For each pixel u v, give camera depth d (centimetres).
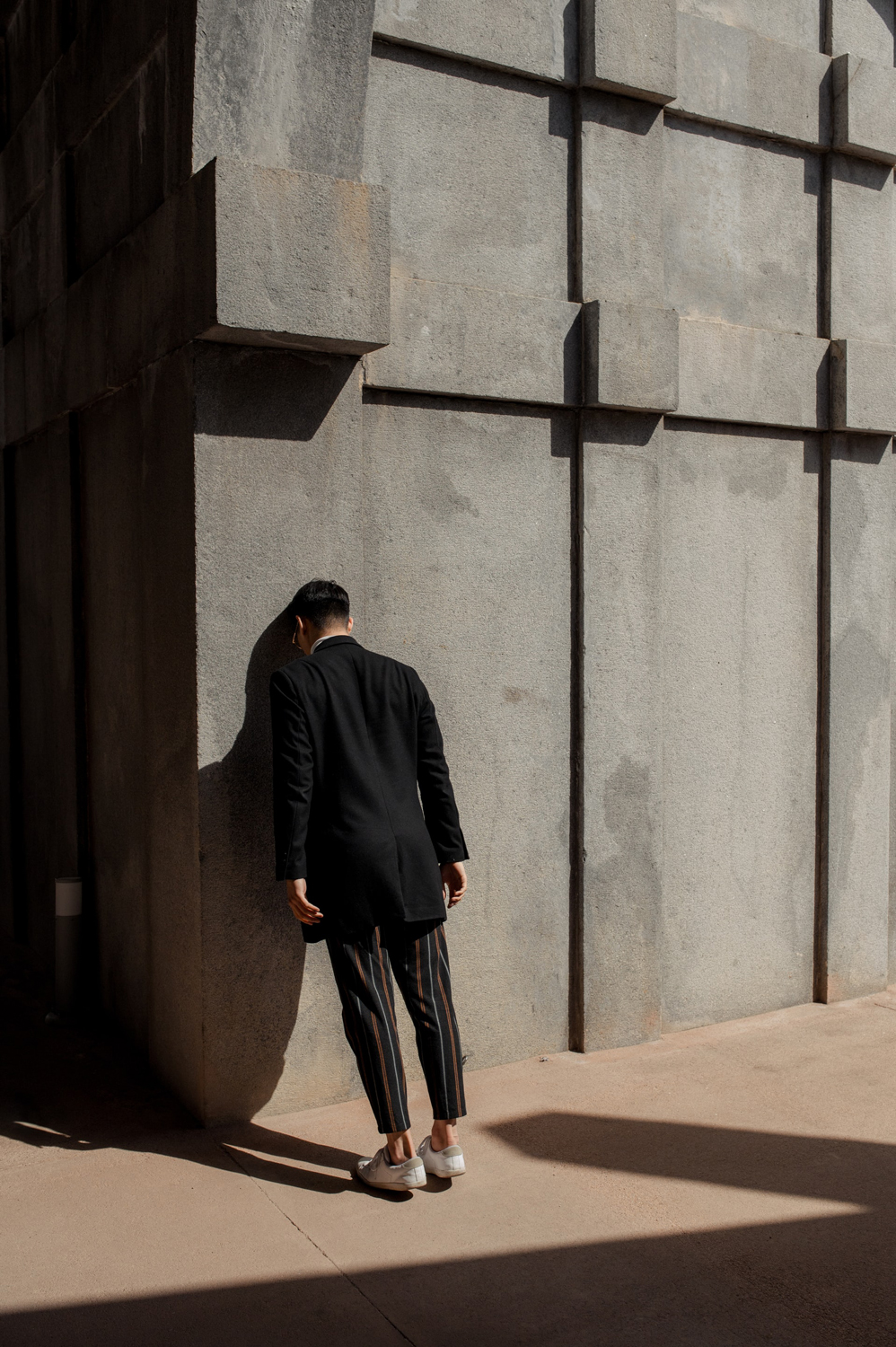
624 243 405
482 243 382
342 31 329
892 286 481
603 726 404
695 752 436
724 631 441
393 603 368
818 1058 405
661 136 412
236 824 331
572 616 403
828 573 463
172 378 333
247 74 317
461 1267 265
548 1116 352
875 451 473
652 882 418
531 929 398
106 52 386
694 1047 415
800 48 449
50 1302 249
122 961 407
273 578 335
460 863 323
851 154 462
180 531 332
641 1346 236
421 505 371
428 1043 306
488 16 375
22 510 518
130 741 388
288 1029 345
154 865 362
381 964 305
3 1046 401
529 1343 236
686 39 418
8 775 548
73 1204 291
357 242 321
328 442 342
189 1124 337
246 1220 284
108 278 383
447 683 379
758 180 445
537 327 385
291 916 342
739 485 442
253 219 303
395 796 308
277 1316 245
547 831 400
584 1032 406
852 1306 251
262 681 334
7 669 543
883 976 490
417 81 367
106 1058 389
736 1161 322
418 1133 336
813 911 471
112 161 388
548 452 395
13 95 512
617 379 392
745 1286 258
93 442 420
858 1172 316
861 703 475
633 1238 279
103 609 415
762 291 449
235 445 326
